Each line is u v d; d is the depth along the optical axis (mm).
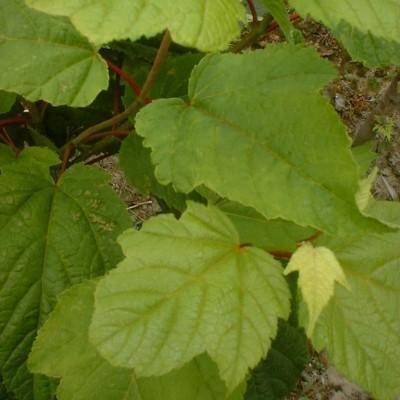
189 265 317
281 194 305
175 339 299
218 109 333
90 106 521
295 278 370
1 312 388
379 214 374
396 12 300
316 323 333
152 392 338
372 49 384
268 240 369
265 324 309
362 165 436
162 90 462
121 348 295
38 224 404
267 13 440
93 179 426
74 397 334
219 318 305
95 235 413
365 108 1354
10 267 392
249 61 341
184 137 332
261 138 319
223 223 337
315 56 340
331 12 293
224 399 341
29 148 434
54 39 356
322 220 296
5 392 460
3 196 403
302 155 307
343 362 333
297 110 314
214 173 319
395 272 352
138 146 447
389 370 335
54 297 399
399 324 344
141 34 242
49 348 338
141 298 304
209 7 253
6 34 356
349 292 345
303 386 975
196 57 462
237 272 319
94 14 242
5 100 441
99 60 360
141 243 319
